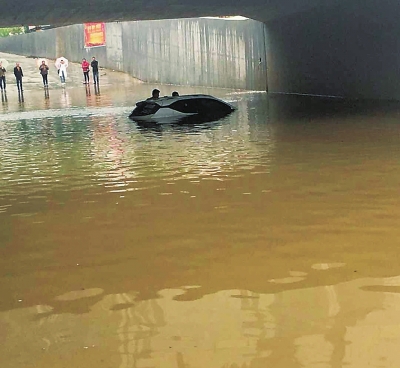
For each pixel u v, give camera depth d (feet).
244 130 56.75
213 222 26.99
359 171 35.63
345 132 51.49
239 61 113.39
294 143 47.14
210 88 121.29
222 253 23.08
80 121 71.56
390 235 24.11
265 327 17.03
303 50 94.94
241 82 113.70
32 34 186.19
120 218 28.43
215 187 33.53
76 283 20.94
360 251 22.58
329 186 32.37
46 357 15.93
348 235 24.38
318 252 22.67
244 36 110.73
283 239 24.29
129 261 22.76
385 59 78.07
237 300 18.93
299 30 94.99
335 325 16.94
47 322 18.06
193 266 21.93
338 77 87.66
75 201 32.07
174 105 72.43
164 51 136.87
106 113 79.97
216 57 119.85
